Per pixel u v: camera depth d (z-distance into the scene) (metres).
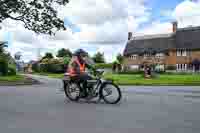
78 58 11.06
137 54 78.19
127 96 12.71
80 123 6.71
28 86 20.66
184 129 6.11
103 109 8.84
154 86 21.14
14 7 23.48
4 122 6.81
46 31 26.23
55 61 71.38
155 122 6.83
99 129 6.11
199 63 68.00
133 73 55.41
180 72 59.75
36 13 25.44
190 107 9.27
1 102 10.53
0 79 27.28
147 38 79.56
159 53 74.50
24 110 8.62
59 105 9.76
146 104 9.99
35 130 6.00
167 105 9.72
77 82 10.81
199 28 72.06
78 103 10.30
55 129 6.11
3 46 40.91
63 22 26.77
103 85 10.42
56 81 29.52
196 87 20.03
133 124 6.59
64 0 26.31
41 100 11.23
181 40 72.56
